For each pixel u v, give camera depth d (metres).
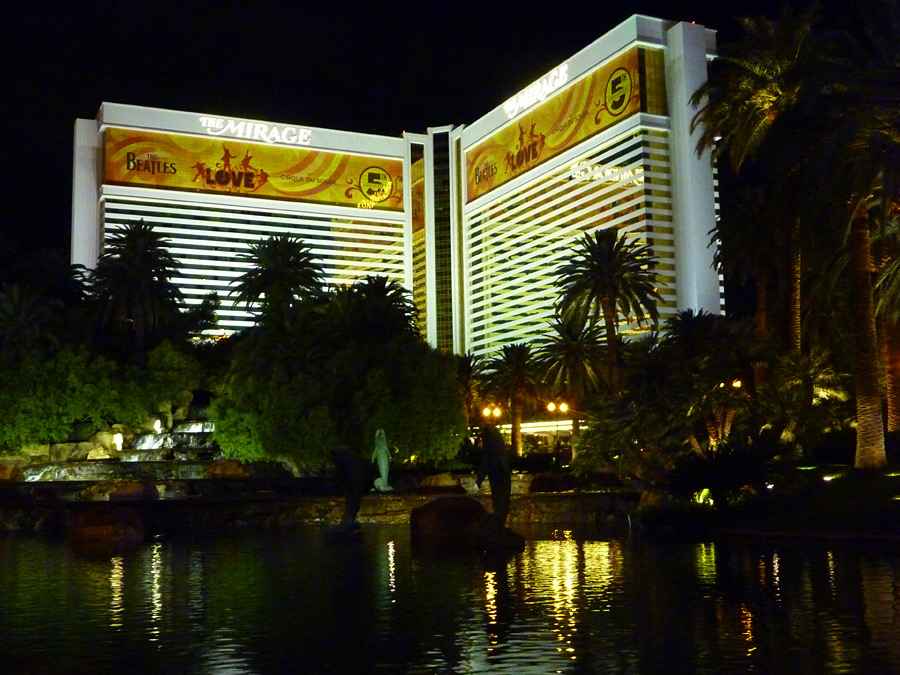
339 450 39.31
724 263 62.16
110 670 12.71
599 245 74.06
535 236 164.38
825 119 37.62
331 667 12.73
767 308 65.81
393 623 16.00
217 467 69.38
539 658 13.00
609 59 139.75
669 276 131.50
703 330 48.09
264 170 178.75
